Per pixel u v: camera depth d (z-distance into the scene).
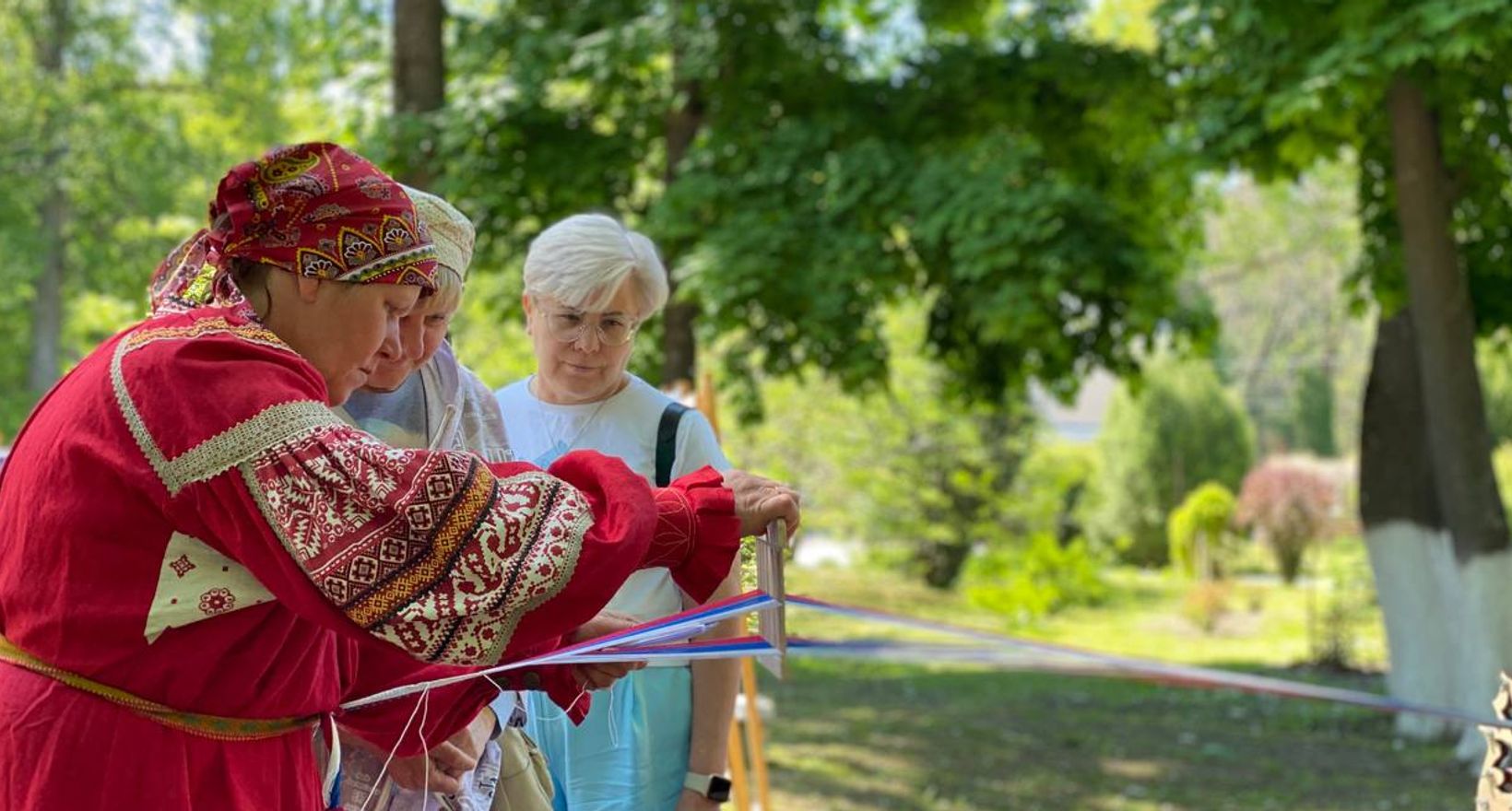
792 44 10.52
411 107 9.84
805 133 9.93
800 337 10.28
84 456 1.78
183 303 1.96
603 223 2.95
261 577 1.78
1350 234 23.28
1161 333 11.25
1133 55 10.66
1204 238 12.04
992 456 18.58
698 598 2.03
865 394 10.55
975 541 18.91
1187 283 22.80
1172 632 15.44
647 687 2.94
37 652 1.81
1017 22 11.66
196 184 22.47
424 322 2.20
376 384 2.16
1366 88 7.43
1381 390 9.10
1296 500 19.36
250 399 1.77
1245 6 7.49
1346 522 20.48
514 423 3.05
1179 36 8.38
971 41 11.09
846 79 10.78
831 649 1.88
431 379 2.52
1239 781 7.85
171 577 1.80
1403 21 7.03
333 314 1.91
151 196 22.02
